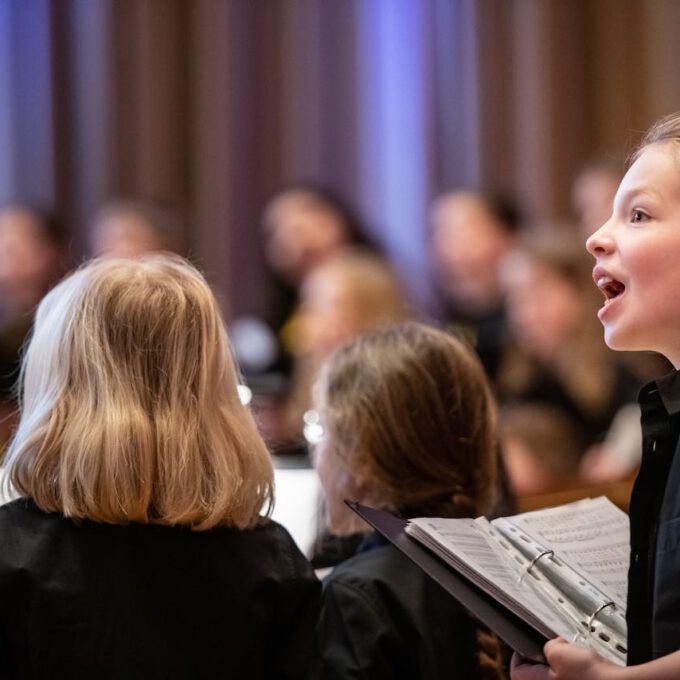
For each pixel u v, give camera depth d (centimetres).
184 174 1656
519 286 1033
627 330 341
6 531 379
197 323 409
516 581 348
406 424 452
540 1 1605
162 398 396
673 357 343
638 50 1577
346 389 464
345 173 1666
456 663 429
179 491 386
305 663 401
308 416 596
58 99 1650
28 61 1647
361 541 507
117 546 380
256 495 407
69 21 1648
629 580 334
